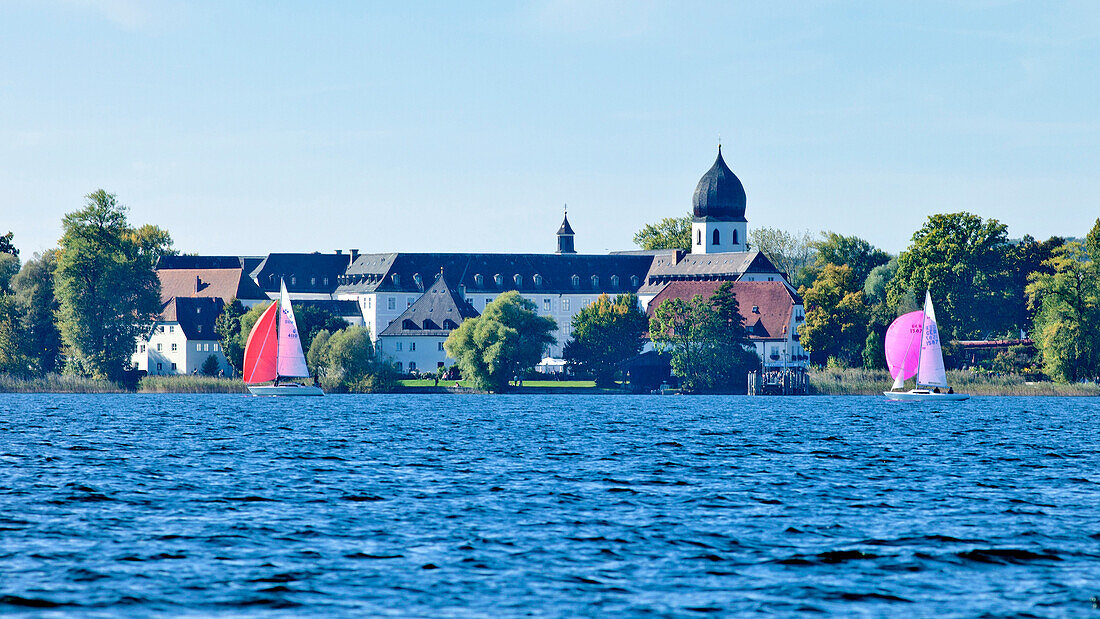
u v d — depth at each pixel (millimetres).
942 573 93625
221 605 84000
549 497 132250
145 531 109812
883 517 118875
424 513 120438
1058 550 102000
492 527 112125
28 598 85438
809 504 127688
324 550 101312
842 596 86625
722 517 118438
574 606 83812
